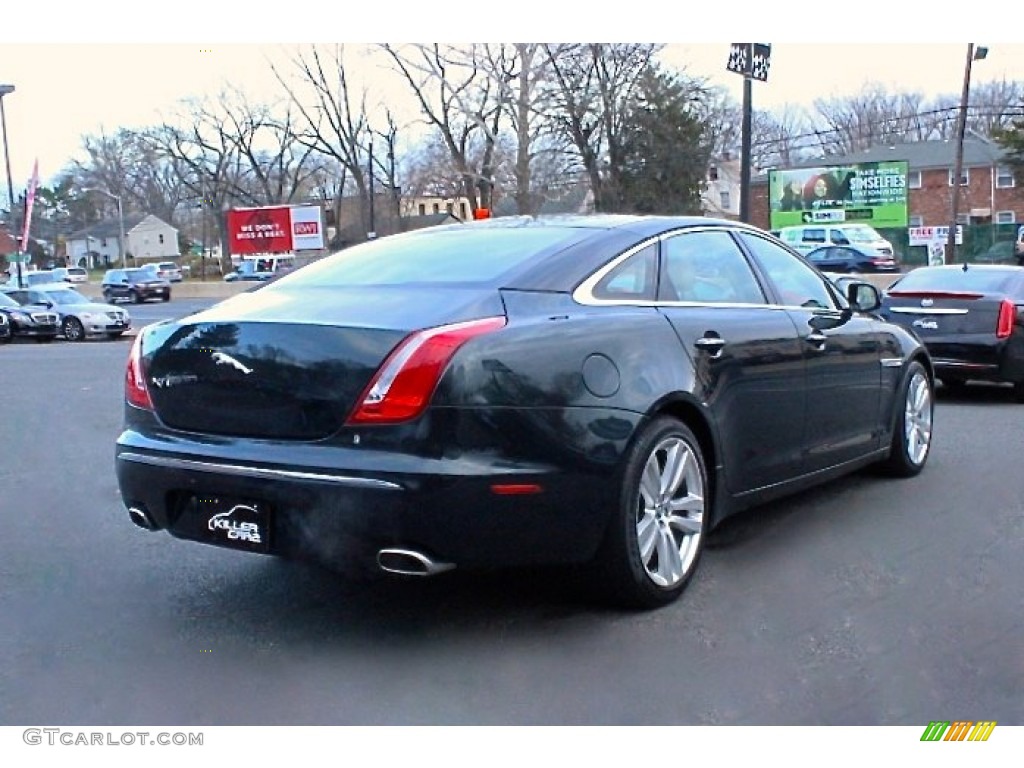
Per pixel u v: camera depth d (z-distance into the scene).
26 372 16.66
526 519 4.05
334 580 5.10
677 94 41.16
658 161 40.28
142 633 4.48
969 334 10.66
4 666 4.15
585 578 4.49
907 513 6.16
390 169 47.19
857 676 3.98
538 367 4.11
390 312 4.17
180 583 5.12
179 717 3.71
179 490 4.30
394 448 3.92
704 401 4.78
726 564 5.25
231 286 52.34
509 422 4.00
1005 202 63.16
